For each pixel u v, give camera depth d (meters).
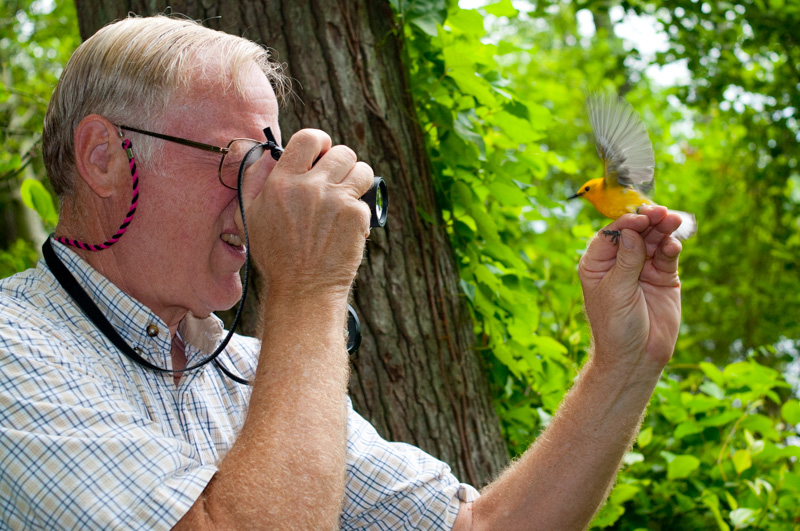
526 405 2.97
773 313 7.69
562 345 3.10
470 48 2.60
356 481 1.48
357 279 2.38
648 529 2.88
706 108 6.64
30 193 2.81
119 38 1.34
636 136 1.35
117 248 1.33
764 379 2.87
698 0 5.57
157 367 1.27
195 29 1.40
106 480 1.00
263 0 2.36
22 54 9.30
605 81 7.99
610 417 1.46
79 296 1.25
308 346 1.16
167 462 1.05
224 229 1.37
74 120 1.33
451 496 1.53
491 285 2.73
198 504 1.03
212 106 1.33
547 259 3.85
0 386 1.03
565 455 1.46
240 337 1.59
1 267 6.49
